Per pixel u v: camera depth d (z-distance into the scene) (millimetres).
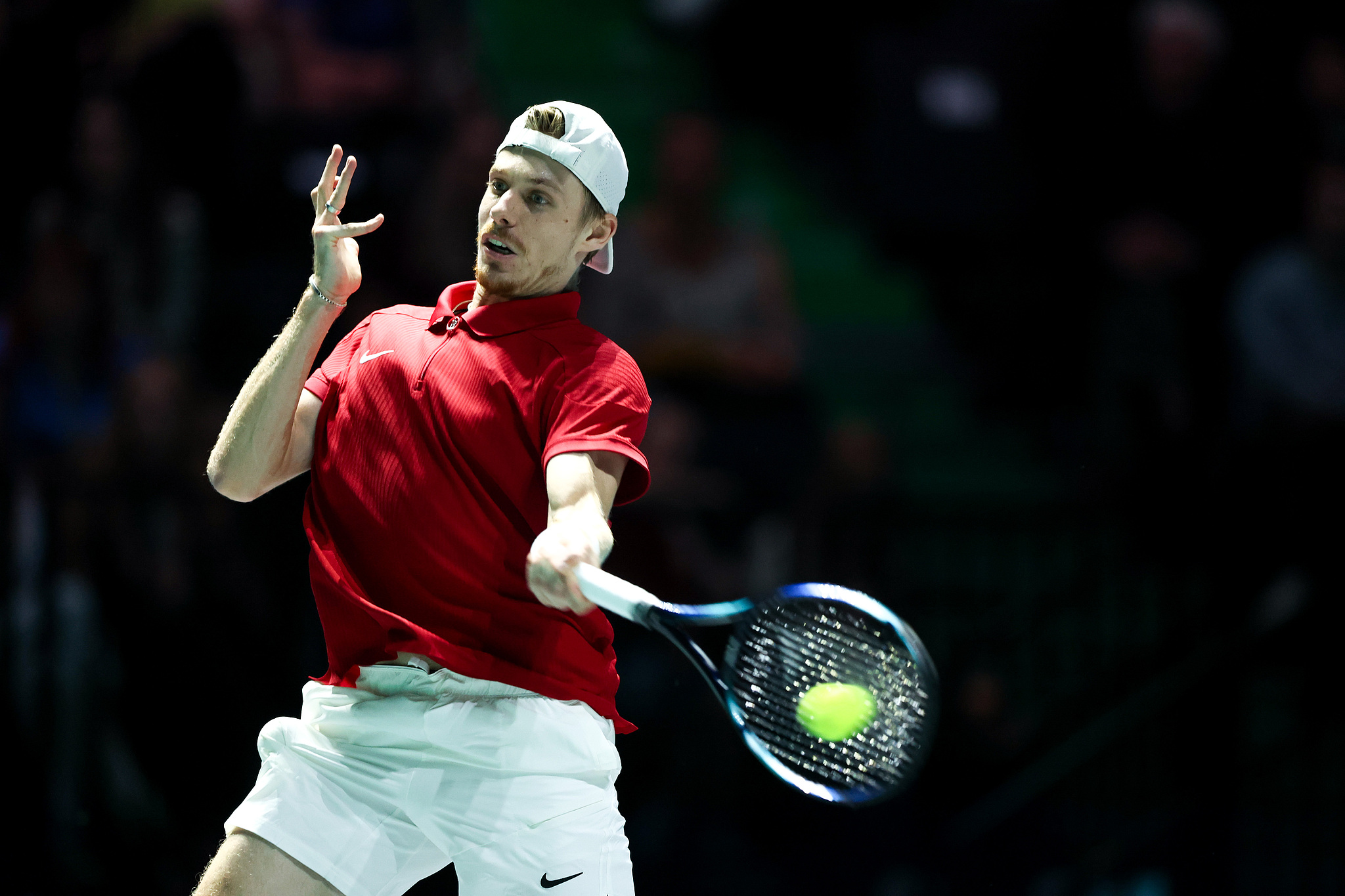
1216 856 26641
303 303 11461
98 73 31672
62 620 24922
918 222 38812
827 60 40062
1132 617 28344
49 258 29000
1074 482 33938
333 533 11594
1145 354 34500
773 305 33375
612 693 12070
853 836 25750
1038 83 38250
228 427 11555
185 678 25406
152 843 24844
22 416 28312
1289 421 33062
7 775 24500
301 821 11203
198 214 31156
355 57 34469
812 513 28531
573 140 11562
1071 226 37625
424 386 11383
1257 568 28500
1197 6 37281
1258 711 29797
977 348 37938
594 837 11531
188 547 26000
